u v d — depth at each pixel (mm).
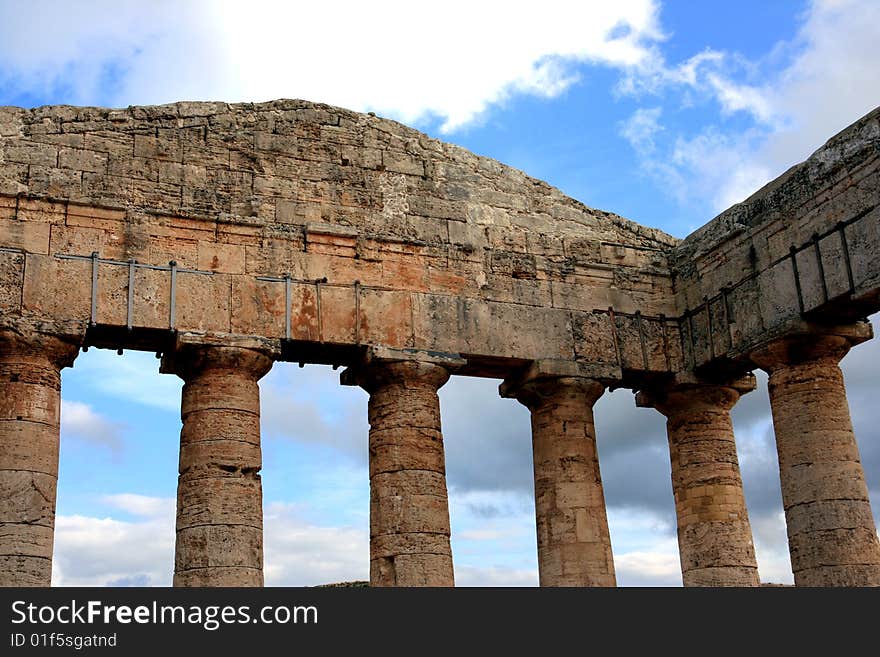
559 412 26750
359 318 25516
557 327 27375
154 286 24125
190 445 23594
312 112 27000
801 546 24578
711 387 28391
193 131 25750
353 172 26812
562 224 28703
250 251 25141
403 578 23766
